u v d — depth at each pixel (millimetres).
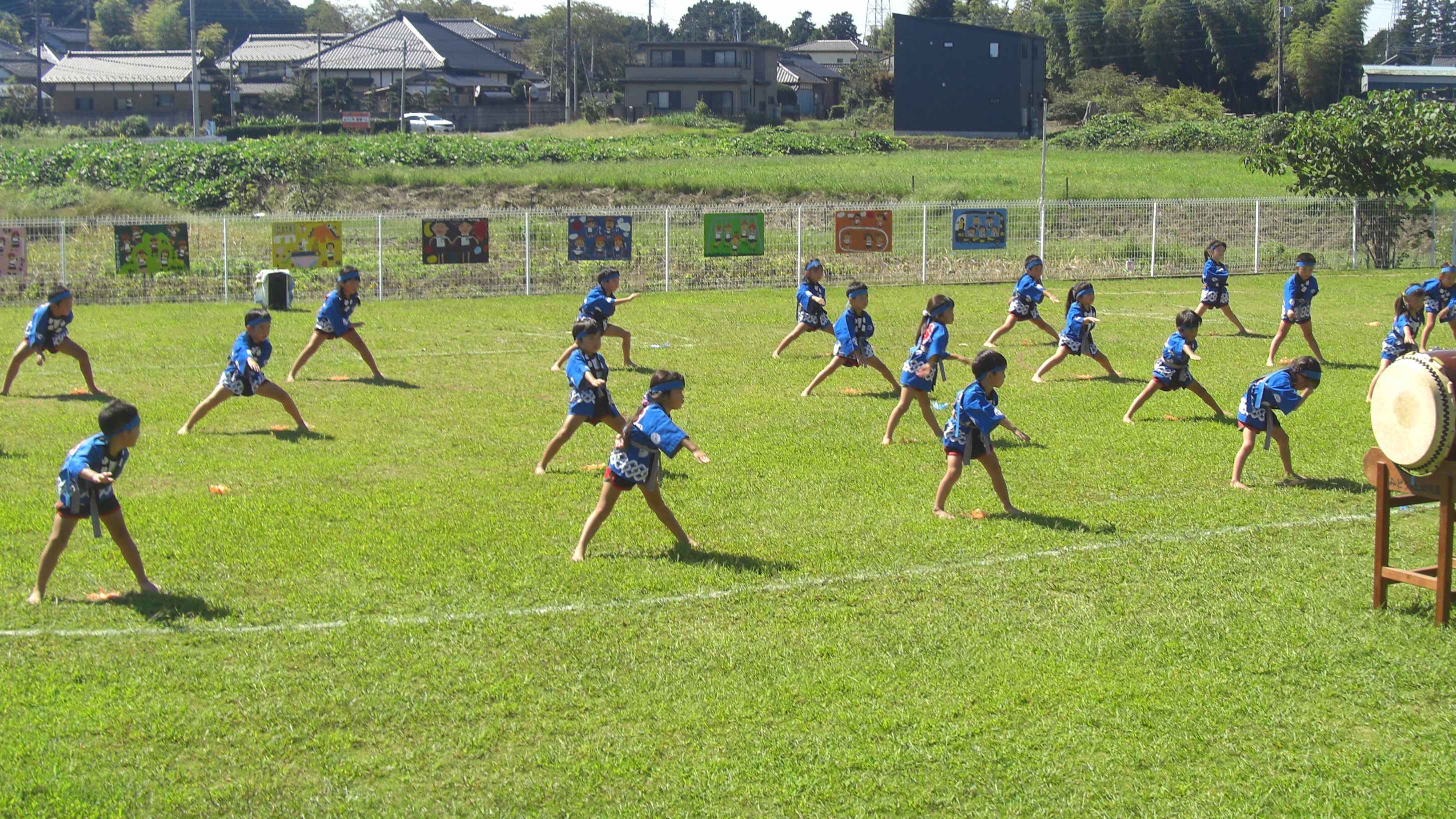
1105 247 31719
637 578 8562
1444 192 35156
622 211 28469
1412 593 8422
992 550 9227
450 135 63000
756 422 13719
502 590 8312
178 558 8859
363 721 6477
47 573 7891
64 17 133375
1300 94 86250
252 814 5609
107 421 7832
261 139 59469
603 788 5852
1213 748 6258
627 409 14570
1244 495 10711
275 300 23609
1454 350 7926
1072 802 5758
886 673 7086
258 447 12391
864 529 9734
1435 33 131500
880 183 42844
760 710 6621
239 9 133750
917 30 68562
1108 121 65938
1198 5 89750
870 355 15195
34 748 6105
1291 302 17453
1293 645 7488
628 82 82438
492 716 6535
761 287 27906
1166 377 13516
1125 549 9250
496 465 11773
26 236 24828
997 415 9984
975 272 29469
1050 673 7090
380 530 9594
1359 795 5816
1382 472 7977
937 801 5758
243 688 6809
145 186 43406
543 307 24422
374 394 15289
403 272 26719
